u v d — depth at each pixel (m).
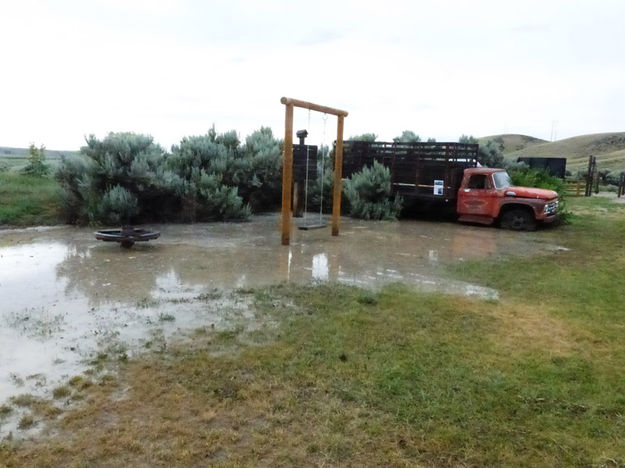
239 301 5.70
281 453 2.83
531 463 2.81
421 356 4.18
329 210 15.94
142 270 7.21
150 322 4.95
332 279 6.87
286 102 9.15
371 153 15.48
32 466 2.67
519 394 3.56
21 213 11.66
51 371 3.82
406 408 3.34
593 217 15.77
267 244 9.68
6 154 23.14
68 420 3.13
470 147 13.97
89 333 4.62
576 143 106.19
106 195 11.59
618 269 7.86
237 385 3.61
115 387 3.57
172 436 2.97
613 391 3.65
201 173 13.48
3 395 3.44
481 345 4.47
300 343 4.41
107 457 2.76
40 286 6.26
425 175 14.38
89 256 8.12
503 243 10.56
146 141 12.99
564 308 5.69
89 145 12.30
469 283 6.84
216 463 2.73
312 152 13.83
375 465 2.75
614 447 2.97
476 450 2.91
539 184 18.03
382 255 8.85
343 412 3.27
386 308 5.51
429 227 13.10
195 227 11.93
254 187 15.24
